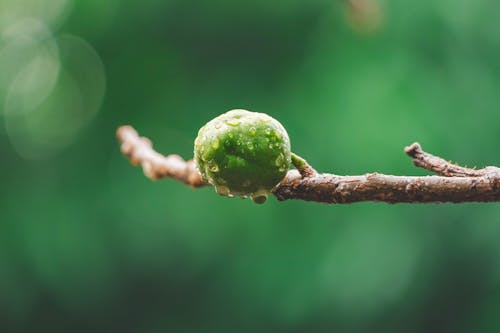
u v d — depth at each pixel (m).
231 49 13.44
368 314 12.07
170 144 13.21
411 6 11.45
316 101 11.87
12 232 12.88
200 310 13.83
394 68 11.33
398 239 11.89
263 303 12.93
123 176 13.18
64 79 15.07
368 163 11.28
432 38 11.53
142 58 13.95
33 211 13.10
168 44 13.72
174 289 13.65
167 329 14.14
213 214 12.49
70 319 13.67
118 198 12.93
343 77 11.60
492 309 12.49
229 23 13.23
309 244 12.42
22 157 14.37
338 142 11.46
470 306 12.69
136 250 12.88
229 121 1.49
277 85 13.05
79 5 13.95
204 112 13.06
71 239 12.80
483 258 12.06
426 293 12.44
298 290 12.36
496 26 11.30
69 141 14.31
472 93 11.35
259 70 13.20
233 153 1.47
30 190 13.69
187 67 13.62
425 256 12.16
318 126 11.69
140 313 14.08
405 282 11.85
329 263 12.04
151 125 13.52
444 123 11.18
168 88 13.69
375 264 11.84
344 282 11.91
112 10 13.77
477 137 11.27
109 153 13.97
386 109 11.17
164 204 12.56
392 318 12.30
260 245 12.71
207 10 13.22
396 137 11.05
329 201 1.49
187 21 13.40
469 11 11.27
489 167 1.43
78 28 14.29
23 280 12.67
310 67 12.21
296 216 12.58
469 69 11.40
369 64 11.54
